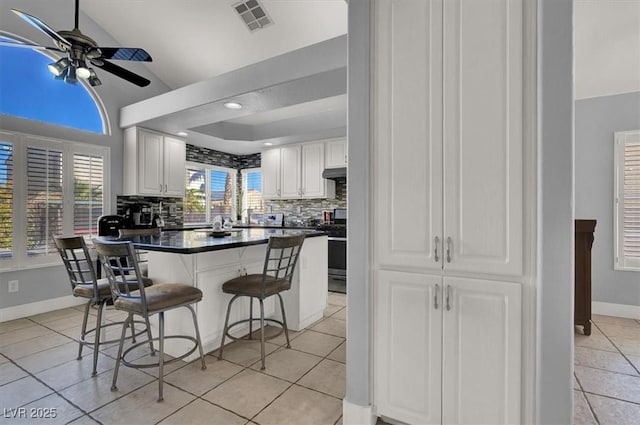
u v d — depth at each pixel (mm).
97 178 3848
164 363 2115
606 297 3359
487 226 1356
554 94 1221
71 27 3457
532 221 1285
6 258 3148
